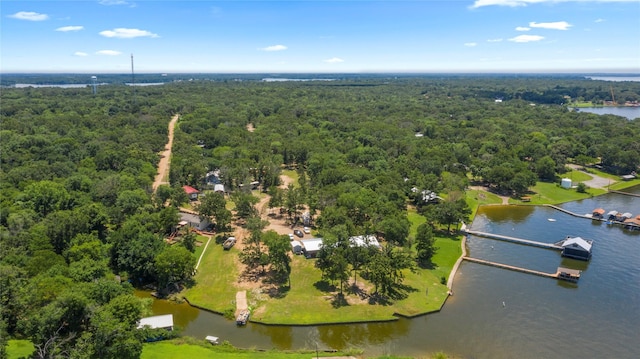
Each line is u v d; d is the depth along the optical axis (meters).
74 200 111.19
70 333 55.41
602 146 187.88
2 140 176.75
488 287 87.94
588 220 130.38
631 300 83.00
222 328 72.12
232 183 151.25
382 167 163.00
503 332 72.00
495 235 115.81
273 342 68.44
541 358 65.50
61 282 63.88
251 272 90.12
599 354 66.62
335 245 87.50
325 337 70.06
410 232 112.12
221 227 113.75
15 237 84.69
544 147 190.25
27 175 130.88
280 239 86.75
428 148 191.00
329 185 132.62
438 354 62.00
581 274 94.25
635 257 103.50
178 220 108.06
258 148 188.00
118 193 116.94
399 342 69.00
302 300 79.50
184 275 85.31
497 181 154.00
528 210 139.75
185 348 64.12
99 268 74.31
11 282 60.22
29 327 54.25
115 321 54.69
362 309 76.88
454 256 101.62
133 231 90.06
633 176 175.25
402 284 85.88
